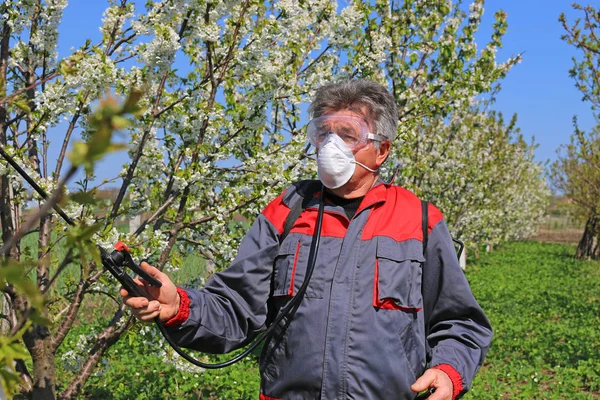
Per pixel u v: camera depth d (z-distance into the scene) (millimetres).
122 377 6699
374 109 2361
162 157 4137
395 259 2209
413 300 2211
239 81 4754
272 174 4695
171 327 2213
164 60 3756
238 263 2336
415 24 7711
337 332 2148
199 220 4430
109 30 3902
